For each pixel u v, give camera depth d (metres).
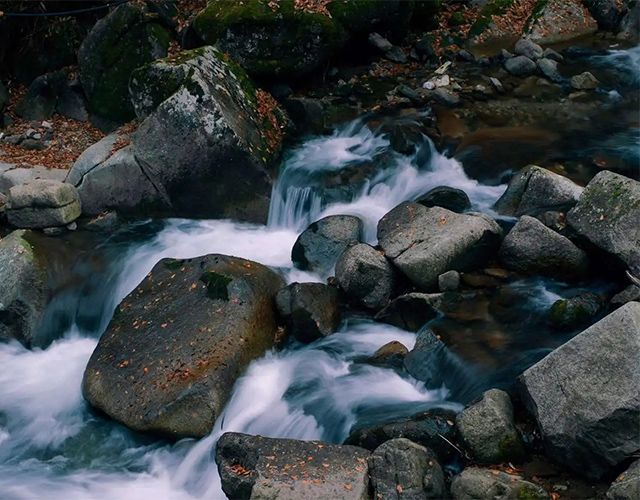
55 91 11.58
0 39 11.87
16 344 8.74
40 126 11.34
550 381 6.67
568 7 12.23
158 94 9.77
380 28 11.38
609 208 7.93
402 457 6.48
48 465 7.51
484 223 8.30
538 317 7.75
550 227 8.44
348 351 7.91
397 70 11.36
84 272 9.25
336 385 7.56
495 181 9.47
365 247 8.41
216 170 9.64
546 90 10.88
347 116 10.55
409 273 8.16
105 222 9.69
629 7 12.09
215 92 9.72
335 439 7.17
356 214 9.36
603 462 6.38
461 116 10.39
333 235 8.84
